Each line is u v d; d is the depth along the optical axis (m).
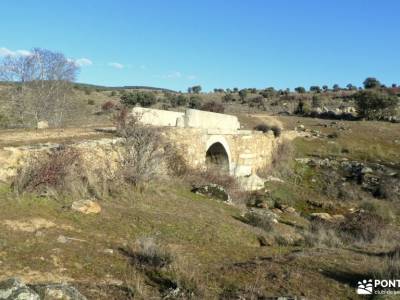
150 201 14.66
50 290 6.23
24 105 33.50
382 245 13.88
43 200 11.41
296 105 64.88
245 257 10.93
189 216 14.00
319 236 14.34
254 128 35.25
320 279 8.56
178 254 9.80
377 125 45.38
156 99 60.97
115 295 7.21
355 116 51.28
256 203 22.73
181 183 18.58
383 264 9.50
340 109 54.81
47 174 11.93
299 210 24.72
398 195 27.91
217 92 89.69
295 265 9.55
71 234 10.04
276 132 34.38
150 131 17.36
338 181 30.34
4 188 11.26
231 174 25.05
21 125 30.02
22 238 9.06
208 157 25.84
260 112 58.97
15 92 34.38
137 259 9.33
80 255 8.95
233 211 16.95
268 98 75.75
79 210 11.49
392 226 21.23
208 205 16.61
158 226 12.13
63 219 10.80
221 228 13.48
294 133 39.50
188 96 73.12
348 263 9.97
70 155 13.08
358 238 15.86
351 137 40.62
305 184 29.89
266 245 13.23
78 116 37.84
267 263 9.73
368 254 11.59
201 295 7.42
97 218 11.56
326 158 34.84
